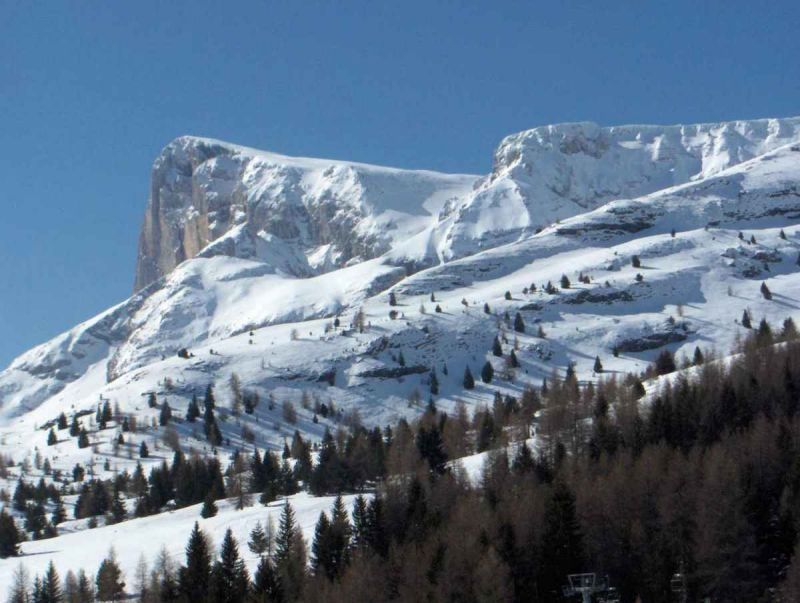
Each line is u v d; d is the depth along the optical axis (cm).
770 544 16000
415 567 15588
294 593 16162
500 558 15262
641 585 15575
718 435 19062
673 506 16200
